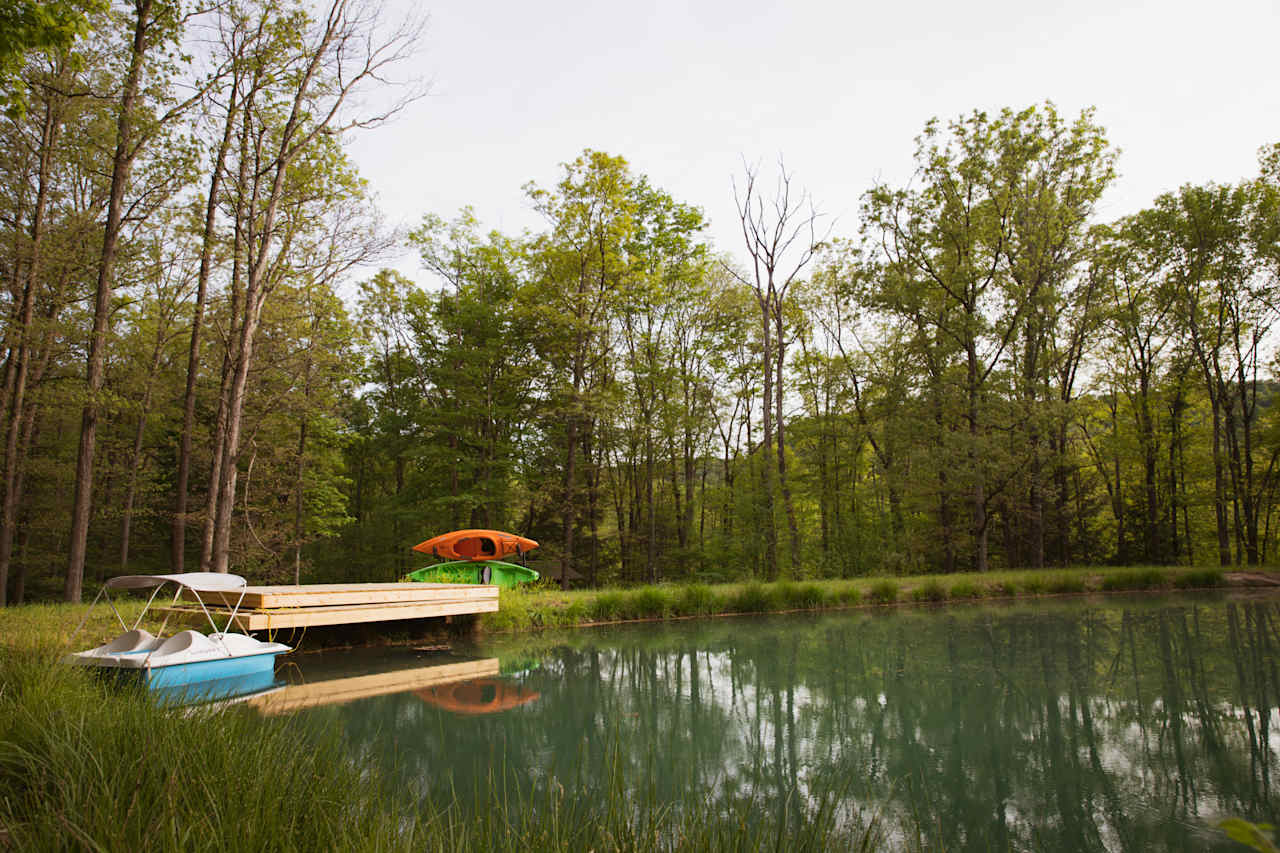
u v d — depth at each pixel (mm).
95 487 21984
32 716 4133
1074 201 25141
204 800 3221
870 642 11828
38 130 15766
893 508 29469
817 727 6914
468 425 27406
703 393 32906
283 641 10969
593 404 24344
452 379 27250
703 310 31922
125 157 14977
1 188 16000
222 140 15492
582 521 29469
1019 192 25172
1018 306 24969
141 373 20500
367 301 29109
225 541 14203
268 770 3652
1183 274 27516
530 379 28203
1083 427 28719
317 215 16422
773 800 4875
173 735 4039
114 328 19609
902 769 5668
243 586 8695
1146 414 29016
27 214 16438
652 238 29719
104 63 15102
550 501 27234
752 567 26234
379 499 31203
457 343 27500
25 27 7422
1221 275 26984
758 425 34438
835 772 5574
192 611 9867
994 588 18469
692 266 30875
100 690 5559
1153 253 27797
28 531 20953
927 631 12945
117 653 7410
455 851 3184
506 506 26656
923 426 24594
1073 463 29328
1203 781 5332
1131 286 29250
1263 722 6828
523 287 26547
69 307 17469
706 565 29438
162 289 20281
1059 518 30000
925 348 26062
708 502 30609
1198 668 9305
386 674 9422
